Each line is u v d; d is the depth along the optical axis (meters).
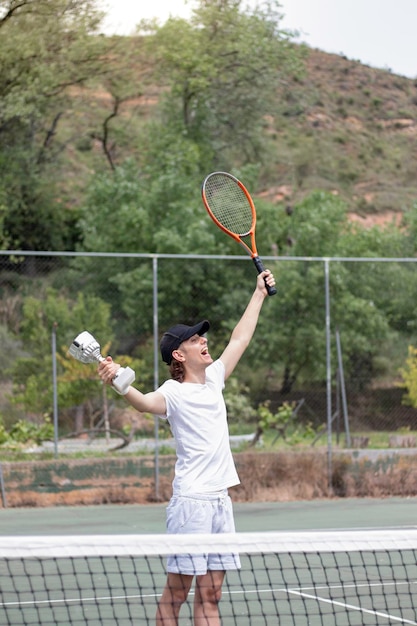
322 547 5.85
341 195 57.88
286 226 35.66
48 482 17.27
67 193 45.41
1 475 16.94
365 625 7.88
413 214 38.41
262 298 6.82
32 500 17.05
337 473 18.39
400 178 61.75
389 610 8.47
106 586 9.63
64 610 8.53
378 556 11.15
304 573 10.25
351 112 68.31
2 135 38.97
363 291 28.64
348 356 27.77
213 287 28.66
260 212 34.12
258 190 55.12
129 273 28.97
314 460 18.39
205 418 6.00
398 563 10.71
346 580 9.83
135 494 17.47
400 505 16.98
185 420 5.96
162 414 6.01
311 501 17.75
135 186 34.38
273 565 10.72
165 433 21.59
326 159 60.78
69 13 35.84
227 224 8.48
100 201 35.12
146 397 5.90
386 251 35.62
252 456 18.19
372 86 72.88
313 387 28.27
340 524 14.52
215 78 41.72
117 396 23.33
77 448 20.05
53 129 40.09
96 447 20.36
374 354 28.28
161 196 33.56
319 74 73.19
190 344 6.15
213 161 42.41
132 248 33.31
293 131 62.62
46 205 39.62
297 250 34.16
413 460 18.81
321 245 34.31
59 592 9.34
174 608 5.90
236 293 28.38
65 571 10.40
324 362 27.66
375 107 70.06
